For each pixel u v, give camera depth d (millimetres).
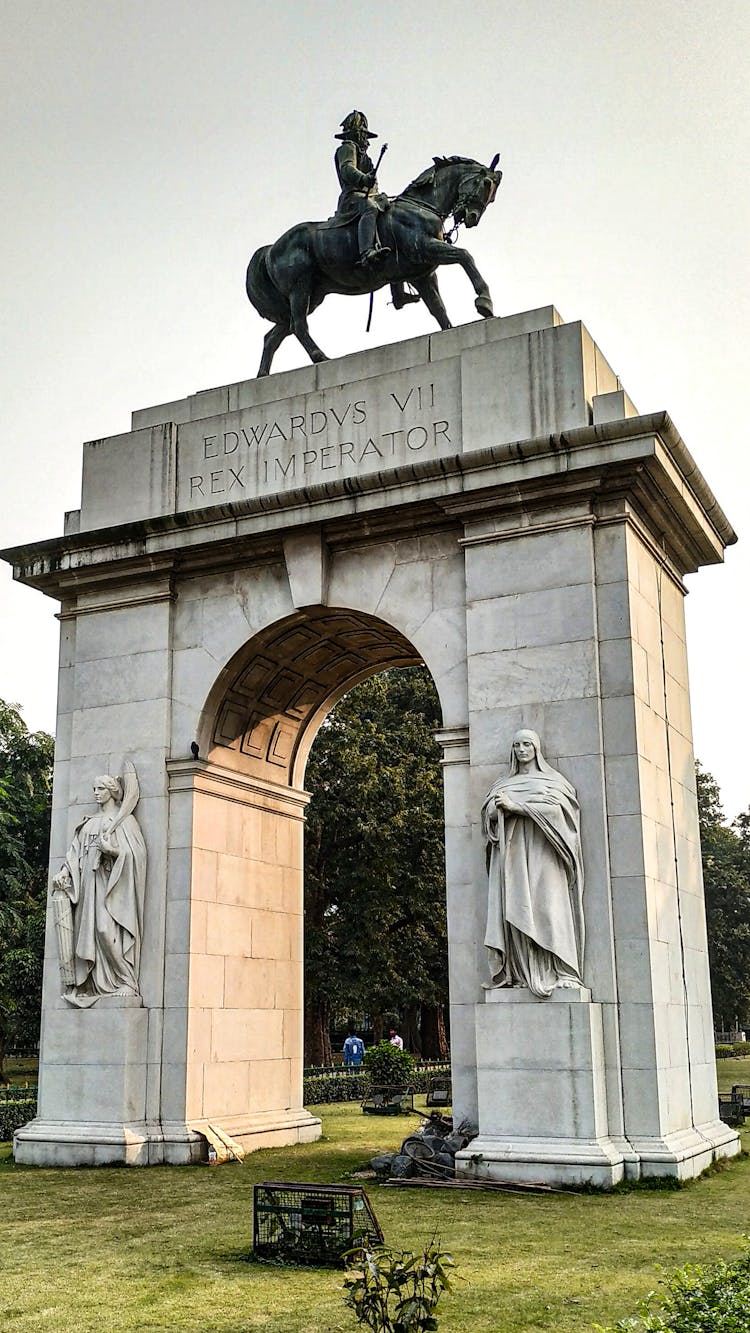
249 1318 10578
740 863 89188
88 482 25781
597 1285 11516
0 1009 51312
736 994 82938
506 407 21750
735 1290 8055
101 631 24844
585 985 18750
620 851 19234
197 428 24906
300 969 26453
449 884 20516
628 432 19875
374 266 24562
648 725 20500
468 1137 19031
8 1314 10883
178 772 23391
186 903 22719
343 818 51125
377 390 23141
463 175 24484
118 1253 13516
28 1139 21891
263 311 26172
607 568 20453
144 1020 22312
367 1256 8867
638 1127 18141
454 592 21875
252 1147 23109
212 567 24125
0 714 57688
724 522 24156
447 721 21328
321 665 25969
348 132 25609
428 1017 61594
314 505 22594
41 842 59281
